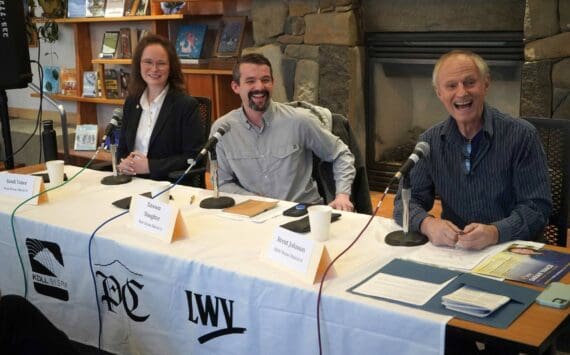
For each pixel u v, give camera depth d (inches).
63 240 88.4
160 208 83.0
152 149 125.0
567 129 88.0
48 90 245.9
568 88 142.6
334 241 79.7
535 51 145.6
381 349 61.6
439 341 57.7
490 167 83.7
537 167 81.8
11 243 95.6
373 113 183.0
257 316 70.4
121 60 220.4
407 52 173.6
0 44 128.7
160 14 205.8
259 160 109.5
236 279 71.3
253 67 105.9
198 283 75.0
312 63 177.9
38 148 233.0
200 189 106.7
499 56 160.9
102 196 102.9
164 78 124.5
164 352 80.8
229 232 84.4
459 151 85.0
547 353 71.6
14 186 101.7
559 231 89.2
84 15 225.8
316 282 67.6
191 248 79.0
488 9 158.2
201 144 124.7
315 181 115.0
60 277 90.7
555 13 141.0
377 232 82.4
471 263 70.5
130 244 81.2
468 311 59.0
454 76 81.2
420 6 167.8
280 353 69.4
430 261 71.6
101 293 86.4
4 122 134.3
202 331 76.2
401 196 87.2
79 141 228.4
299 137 109.0
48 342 64.5
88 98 232.7
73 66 245.1
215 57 196.2
